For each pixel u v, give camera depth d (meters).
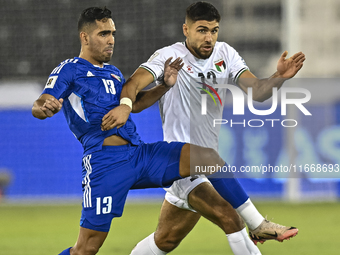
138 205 39.84
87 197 13.51
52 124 46.44
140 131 44.22
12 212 36.88
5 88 47.81
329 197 40.91
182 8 63.47
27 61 63.28
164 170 14.02
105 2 63.12
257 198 40.31
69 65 13.69
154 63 14.70
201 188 14.16
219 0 90.31
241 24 99.38
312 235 24.34
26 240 24.22
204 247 21.84
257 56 98.50
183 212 15.35
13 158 46.41
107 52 14.22
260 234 14.20
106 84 14.02
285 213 32.53
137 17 63.06
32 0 62.91
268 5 99.62
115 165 13.62
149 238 16.06
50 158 46.25
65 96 13.74
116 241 23.50
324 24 76.88
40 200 45.25
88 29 14.11
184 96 15.30
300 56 14.49
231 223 13.62
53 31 63.25
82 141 14.12
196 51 15.01
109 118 13.01
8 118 46.75
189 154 13.97
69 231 26.98
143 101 14.80
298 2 40.06
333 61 76.88
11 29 63.22
